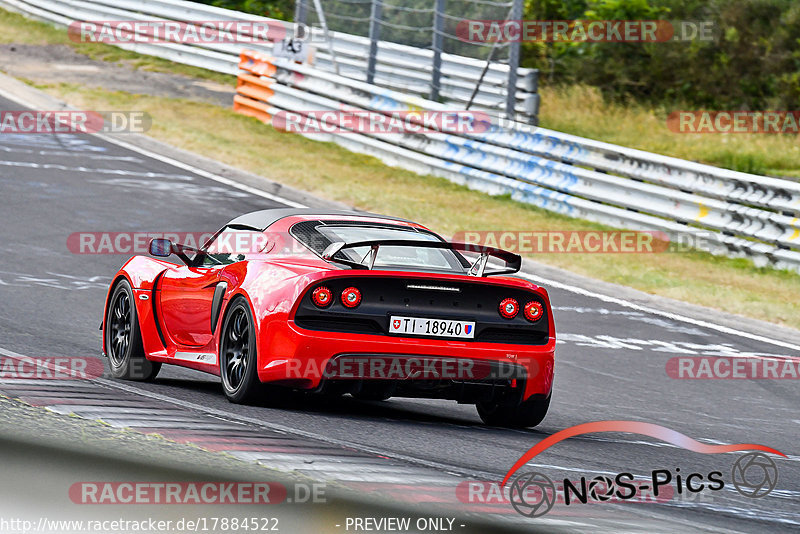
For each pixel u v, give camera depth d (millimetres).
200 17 94438
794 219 53719
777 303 45688
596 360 35125
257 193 59844
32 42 96812
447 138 69250
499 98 79250
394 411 25781
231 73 91750
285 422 21406
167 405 21406
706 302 44875
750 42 103375
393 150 71875
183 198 56156
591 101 98312
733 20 104625
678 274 50500
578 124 92875
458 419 25922
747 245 55625
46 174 57906
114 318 28109
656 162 59469
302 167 66750
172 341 26250
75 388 22016
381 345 21859
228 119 78750
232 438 18531
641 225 59875
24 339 29766
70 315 34281
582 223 61156
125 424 18594
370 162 71750
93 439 17172
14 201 51469
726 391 32438
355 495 15406
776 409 30672
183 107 80375
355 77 87688
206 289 24828
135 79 87938
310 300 21812
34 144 65062
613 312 42656
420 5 94625
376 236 24484
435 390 23016
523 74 78438
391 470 17547
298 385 21938
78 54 94438
